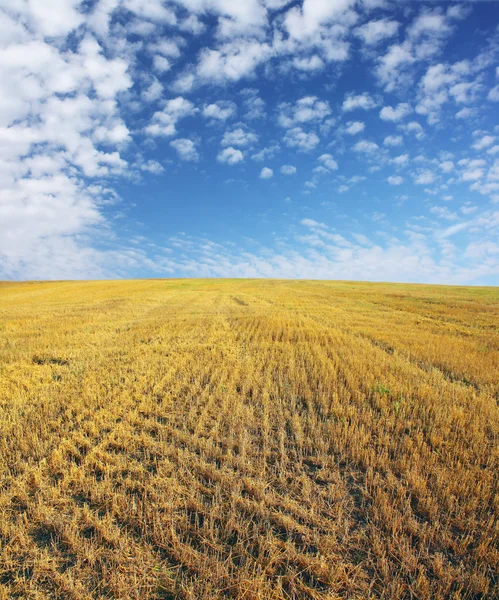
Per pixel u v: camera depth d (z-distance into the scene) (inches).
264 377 392.2
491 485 196.5
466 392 348.5
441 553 153.2
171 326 767.1
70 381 380.2
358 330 715.4
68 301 1387.8
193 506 181.0
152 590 137.6
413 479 198.1
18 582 140.6
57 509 180.1
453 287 2253.9
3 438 243.1
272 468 217.0
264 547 154.3
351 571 146.3
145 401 319.6
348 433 253.6
